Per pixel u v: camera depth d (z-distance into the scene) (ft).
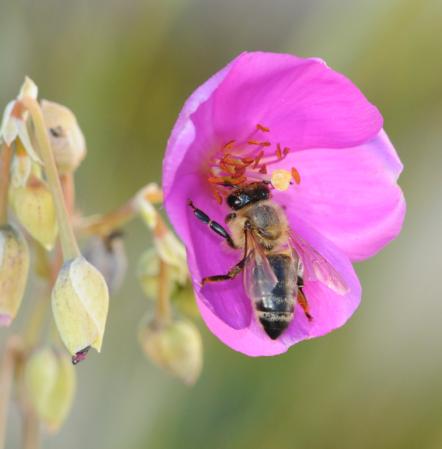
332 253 0.67
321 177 0.67
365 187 0.67
